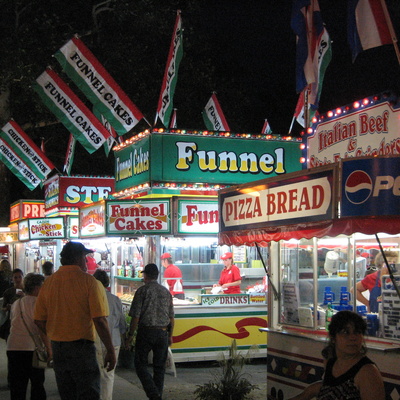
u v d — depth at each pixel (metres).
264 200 6.31
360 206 5.00
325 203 5.36
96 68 10.83
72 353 5.08
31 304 6.79
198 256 11.74
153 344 7.55
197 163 10.49
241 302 10.51
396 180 4.88
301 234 5.64
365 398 3.54
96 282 5.21
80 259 5.33
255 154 10.84
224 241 7.11
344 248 6.55
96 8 21.14
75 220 15.93
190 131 10.48
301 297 6.69
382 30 5.89
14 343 6.75
